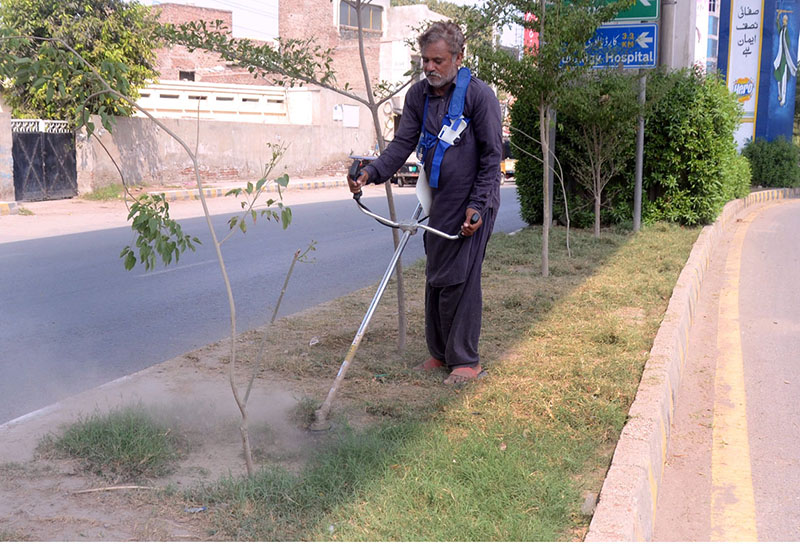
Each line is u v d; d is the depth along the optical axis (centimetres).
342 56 3366
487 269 855
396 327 590
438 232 418
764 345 645
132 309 716
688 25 1405
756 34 2495
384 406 406
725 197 1379
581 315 624
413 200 2012
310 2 3416
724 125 1211
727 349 636
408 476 320
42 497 303
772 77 2498
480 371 475
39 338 610
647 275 804
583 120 1059
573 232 1186
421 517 289
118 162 1967
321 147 2764
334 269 947
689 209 1227
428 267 462
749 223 1585
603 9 853
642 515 313
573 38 836
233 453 350
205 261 998
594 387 440
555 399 418
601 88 1058
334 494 303
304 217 1559
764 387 537
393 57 3194
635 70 1162
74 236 1229
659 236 1117
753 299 832
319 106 2827
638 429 372
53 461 337
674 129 1197
